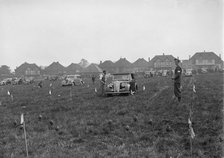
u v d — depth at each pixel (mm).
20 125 11070
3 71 116188
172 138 8484
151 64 111438
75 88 32438
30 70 114625
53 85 45094
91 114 12867
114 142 8477
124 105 14812
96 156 7328
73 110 14336
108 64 116312
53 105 16906
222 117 10195
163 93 19547
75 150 7859
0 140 9148
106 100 17562
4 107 17641
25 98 22922
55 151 7812
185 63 87625
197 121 10078
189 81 31578
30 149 8008
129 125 10305
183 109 12445
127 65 115688
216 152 7223
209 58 87625
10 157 7496
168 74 64375
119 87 19859
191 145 7324
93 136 9203
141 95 19188
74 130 9969
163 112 12219
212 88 20750
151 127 9891
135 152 7551
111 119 11398
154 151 7578
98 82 47250
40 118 12469
